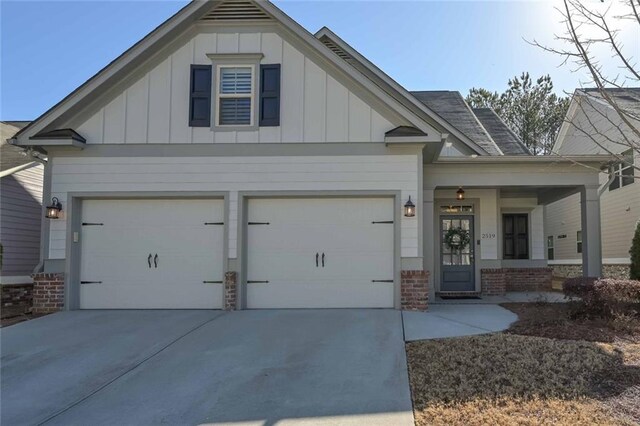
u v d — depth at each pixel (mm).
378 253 8859
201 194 8930
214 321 7648
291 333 6773
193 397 4547
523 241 13492
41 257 8938
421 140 8477
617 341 5984
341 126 8891
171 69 9109
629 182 13836
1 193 10789
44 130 8852
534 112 26500
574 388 4430
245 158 8945
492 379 4711
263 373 5137
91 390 4801
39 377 5195
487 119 15625
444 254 12211
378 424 3842
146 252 9062
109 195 8961
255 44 9102
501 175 10234
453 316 7914
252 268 8953
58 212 8891
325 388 4664
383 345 6047
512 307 9000
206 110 9039
